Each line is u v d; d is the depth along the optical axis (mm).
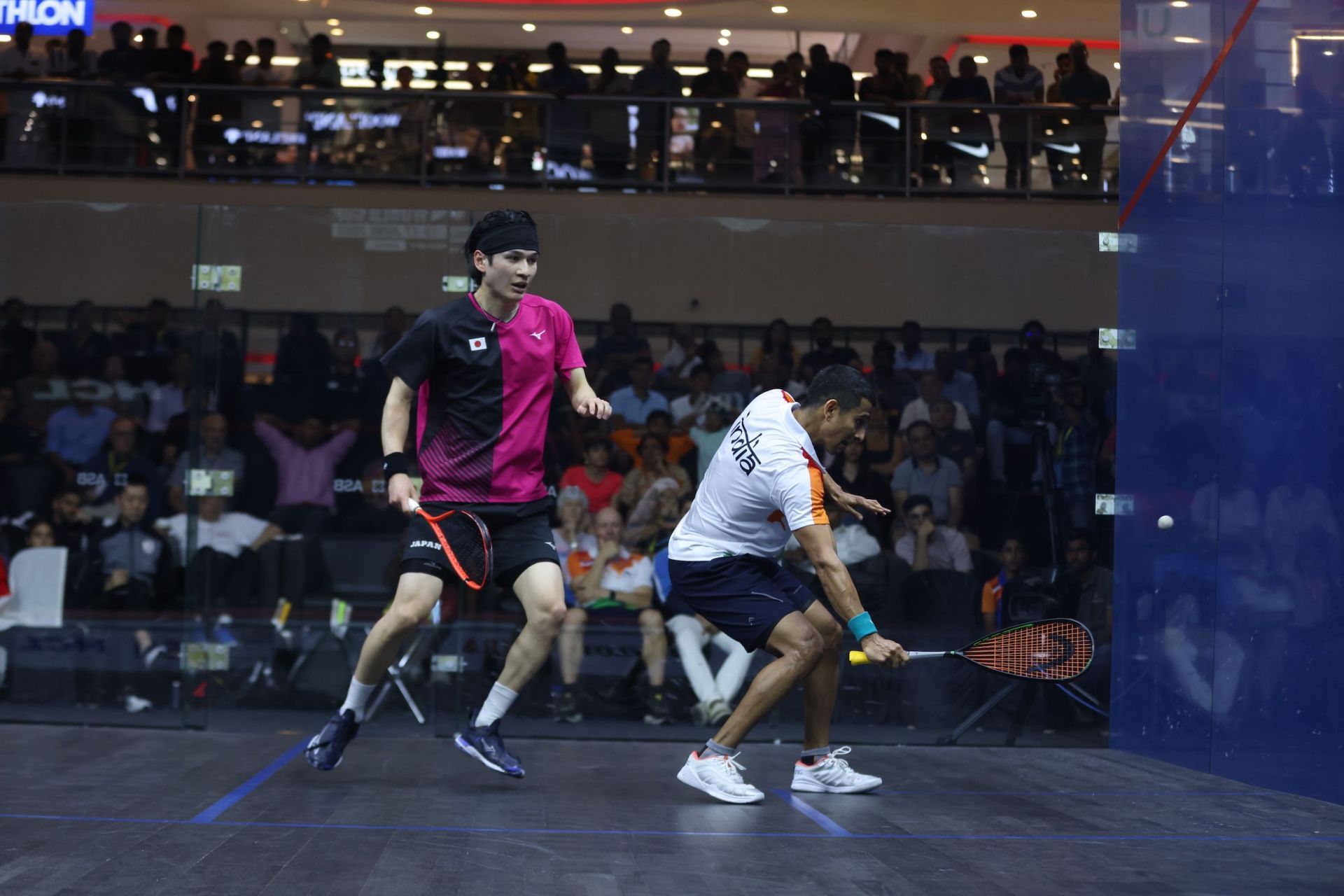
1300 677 3178
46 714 4254
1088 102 8117
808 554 2955
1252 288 3418
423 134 7746
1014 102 8398
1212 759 3578
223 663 4289
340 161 7727
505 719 4219
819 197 7723
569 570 4258
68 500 4297
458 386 3066
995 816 2865
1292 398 3219
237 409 4344
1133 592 4059
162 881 2072
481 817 2717
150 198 7668
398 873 2160
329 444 4363
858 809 2928
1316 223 3123
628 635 4246
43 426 4305
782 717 4207
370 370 4367
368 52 10422
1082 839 2598
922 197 7703
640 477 4293
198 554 4301
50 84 7641
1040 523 4258
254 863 2213
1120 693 4121
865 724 4211
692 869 2256
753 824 2709
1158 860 2395
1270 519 3311
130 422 4320
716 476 3131
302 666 4312
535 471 3150
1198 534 3668
